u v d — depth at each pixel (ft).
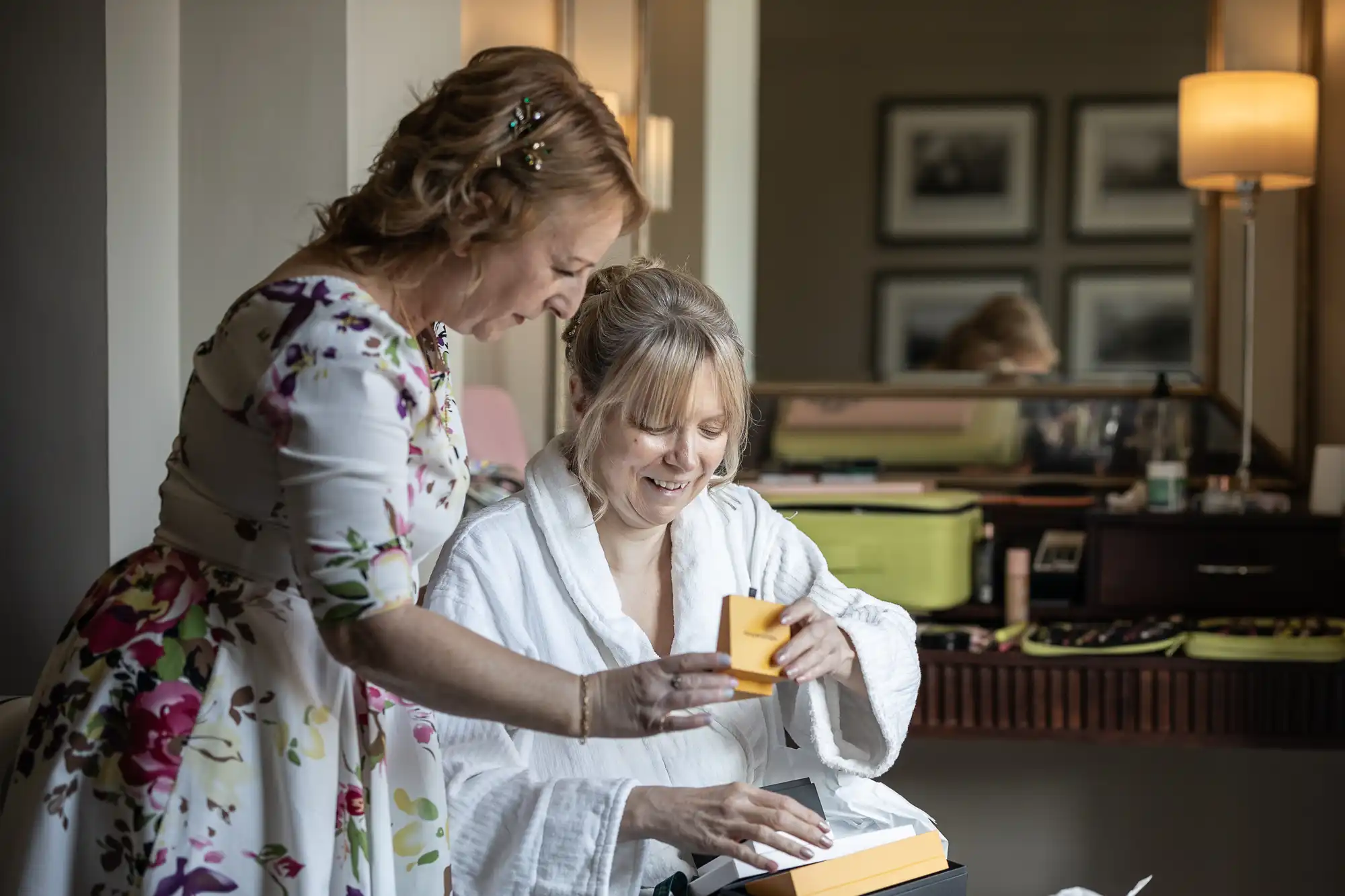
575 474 4.74
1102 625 8.91
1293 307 10.09
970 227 10.60
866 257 10.73
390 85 7.66
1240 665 8.23
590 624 4.60
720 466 5.01
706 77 10.85
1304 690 8.19
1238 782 9.43
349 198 3.67
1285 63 10.12
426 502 3.76
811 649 4.18
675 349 4.42
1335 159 9.94
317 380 3.35
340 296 3.45
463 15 11.04
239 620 3.64
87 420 6.13
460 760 4.42
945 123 10.61
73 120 6.08
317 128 7.00
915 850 4.24
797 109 10.78
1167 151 10.34
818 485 9.86
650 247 10.97
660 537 4.87
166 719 3.55
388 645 3.32
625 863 4.26
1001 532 9.73
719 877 4.08
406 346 3.48
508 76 3.46
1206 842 9.48
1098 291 10.44
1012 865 9.68
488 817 4.25
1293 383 10.11
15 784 3.66
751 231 10.86
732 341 4.56
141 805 3.52
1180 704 8.32
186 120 7.03
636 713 3.38
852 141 10.73
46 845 3.53
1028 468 10.51
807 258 10.80
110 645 3.59
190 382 3.76
